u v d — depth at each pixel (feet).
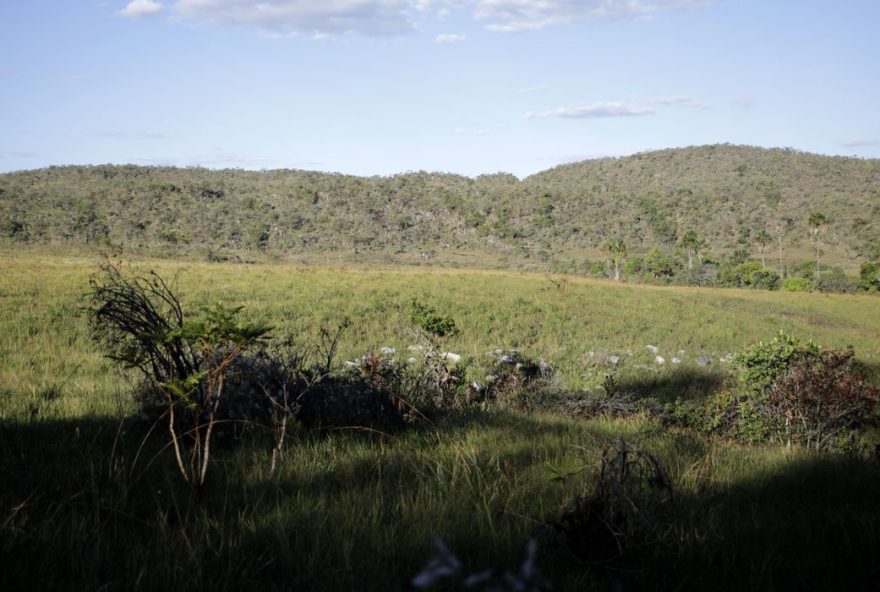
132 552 10.37
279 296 91.45
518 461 18.22
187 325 14.19
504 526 12.64
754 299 165.07
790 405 31.50
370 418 22.13
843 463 23.39
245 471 15.61
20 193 504.84
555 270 402.72
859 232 554.46
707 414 33.83
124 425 19.27
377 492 14.25
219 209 519.19
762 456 23.68
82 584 9.51
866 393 31.63
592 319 101.35
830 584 10.52
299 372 21.91
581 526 11.73
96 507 12.15
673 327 101.60
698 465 19.33
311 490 14.64
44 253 213.66
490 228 552.82
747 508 15.29
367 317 80.79
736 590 10.39
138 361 16.58
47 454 15.89
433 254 482.69
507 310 98.68
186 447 17.53
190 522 12.13
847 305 172.76
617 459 12.92
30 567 9.83
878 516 14.30
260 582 10.02
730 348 87.66
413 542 11.57
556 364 61.11
